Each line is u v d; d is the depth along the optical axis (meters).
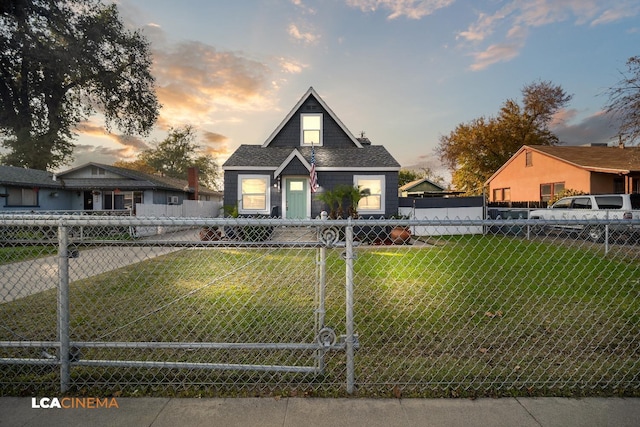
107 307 4.54
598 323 3.99
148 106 22.92
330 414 2.20
